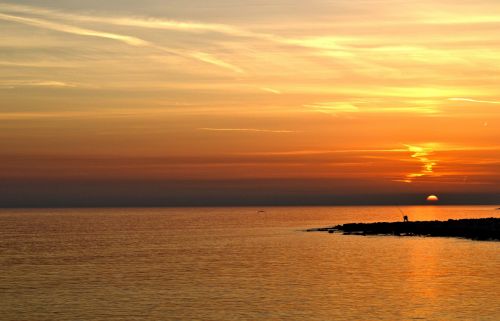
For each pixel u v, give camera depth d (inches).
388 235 5083.7
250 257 3528.5
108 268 3097.9
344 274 2733.8
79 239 5378.9
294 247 4148.6
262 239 5024.6
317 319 1851.6
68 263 3366.1
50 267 3176.7
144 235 5900.6
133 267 3125.0
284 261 3284.9
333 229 6018.7
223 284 2490.2
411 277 2610.7
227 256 3617.1
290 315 1903.3
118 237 5620.1
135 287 2445.9
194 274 2810.0
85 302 2143.2
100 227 7691.9
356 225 6087.6
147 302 2124.8
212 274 2800.2
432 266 2952.8
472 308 1967.3
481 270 2785.4
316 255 3567.9
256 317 1886.1
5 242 5044.3
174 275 2787.9
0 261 3494.1
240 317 1887.3
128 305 2080.5
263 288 2377.0
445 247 3885.3
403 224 5728.3
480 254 3437.5
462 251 3612.2
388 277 2618.1
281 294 2240.4
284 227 7234.3
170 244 4667.8
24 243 4921.3
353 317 1870.1
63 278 2736.2
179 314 1936.5
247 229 6820.9
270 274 2773.1
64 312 1991.9
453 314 1892.2
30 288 2452.0
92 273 2903.5
